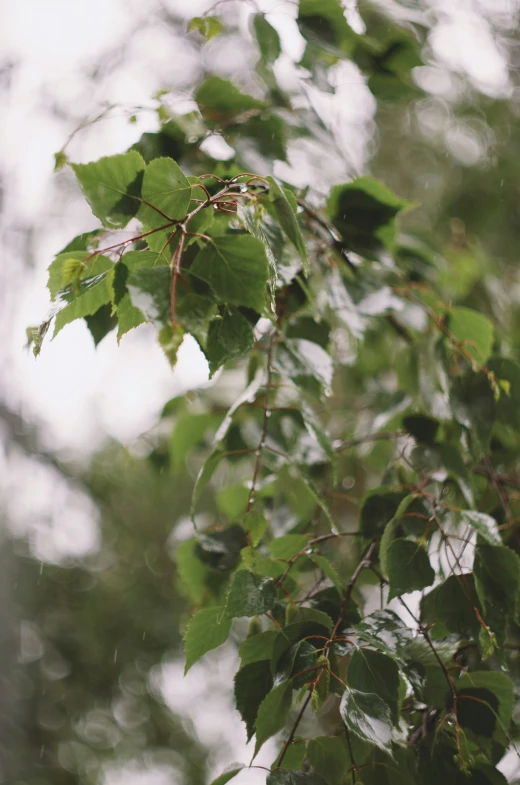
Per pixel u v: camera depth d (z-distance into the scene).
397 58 1.28
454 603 1.12
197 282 0.94
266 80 1.27
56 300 1.01
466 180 2.54
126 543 3.96
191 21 1.23
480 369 1.23
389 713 1.02
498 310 1.62
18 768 3.82
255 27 1.23
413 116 2.88
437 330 1.28
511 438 1.33
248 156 1.18
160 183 0.98
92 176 0.98
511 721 1.11
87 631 3.92
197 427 1.44
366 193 1.20
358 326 1.21
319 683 1.05
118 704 4.06
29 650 4.06
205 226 1.00
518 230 2.45
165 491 3.49
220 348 0.97
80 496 3.74
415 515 1.14
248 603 1.07
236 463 1.33
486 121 2.45
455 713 1.08
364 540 1.19
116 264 0.99
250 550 1.10
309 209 1.21
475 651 1.17
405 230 1.42
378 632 1.07
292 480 1.38
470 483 1.21
